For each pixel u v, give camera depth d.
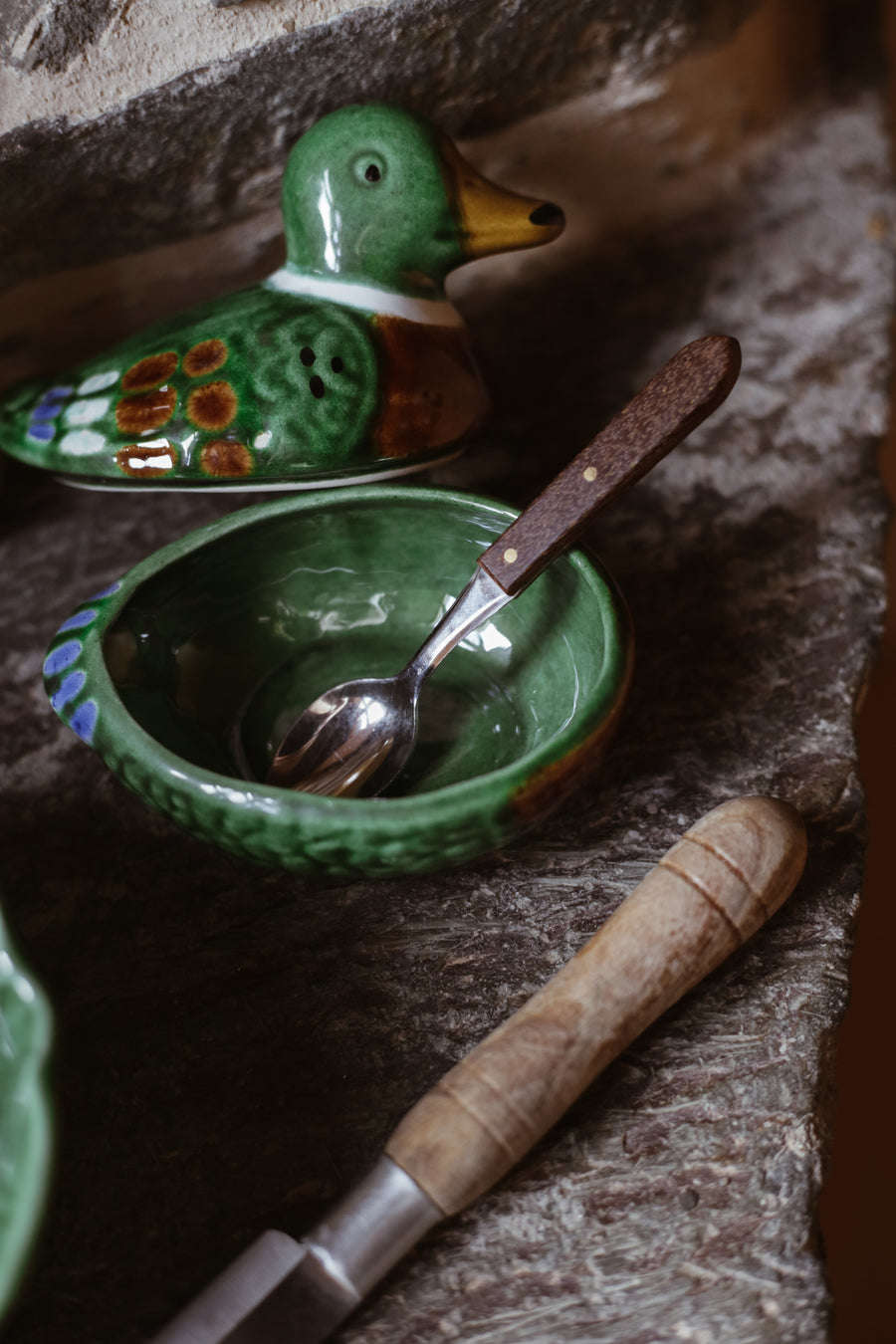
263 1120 0.50
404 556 0.65
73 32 0.64
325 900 0.58
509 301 0.96
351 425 0.62
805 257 0.96
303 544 0.63
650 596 0.72
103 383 0.64
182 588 0.60
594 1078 0.49
